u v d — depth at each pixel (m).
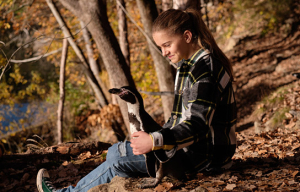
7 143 10.31
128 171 2.29
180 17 2.03
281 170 2.52
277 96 7.44
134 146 1.85
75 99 11.84
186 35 2.04
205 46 2.08
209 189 2.14
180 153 2.17
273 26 12.03
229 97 2.13
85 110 11.67
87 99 11.90
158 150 1.92
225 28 13.41
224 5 13.79
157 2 11.24
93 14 6.28
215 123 2.14
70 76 11.77
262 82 9.53
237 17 13.30
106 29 6.40
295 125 5.61
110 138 10.35
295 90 7.32
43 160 4.07
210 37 2.10
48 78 12.45
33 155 4.19
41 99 11.80
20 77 9.98
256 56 11.05
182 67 2.10
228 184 2.20
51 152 4.27
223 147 2.17
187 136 1.86
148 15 6.70
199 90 1.93
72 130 11.15
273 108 7.07
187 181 2.28
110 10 12.07
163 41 2.04
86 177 2.37
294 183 2.23
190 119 1.89
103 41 6.39
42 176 2.46
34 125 11.02
